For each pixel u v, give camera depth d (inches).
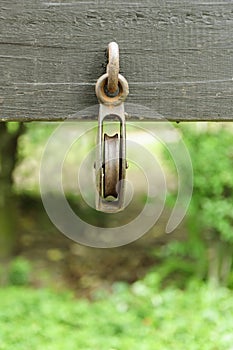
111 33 67.8
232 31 68.2
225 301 224.7
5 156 300.7
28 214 350.9
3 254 292.8
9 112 68.8
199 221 244.2
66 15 67.5
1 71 68.2
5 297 242.5
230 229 231.1
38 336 195.0
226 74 68.9
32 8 67.3
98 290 272.8
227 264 248.4
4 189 298.7
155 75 68.6
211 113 69.4
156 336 196.2
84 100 68.7
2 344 184.2
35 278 288.7
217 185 226.2
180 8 67.7
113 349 183.8
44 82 68.5
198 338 190.7
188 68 68.7
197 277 255.8
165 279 265.4
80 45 67.9
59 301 242.7
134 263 302.2
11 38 67.7
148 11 67.6
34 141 303.7
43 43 67.9
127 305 234.1
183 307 224.2
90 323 209.6
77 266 301.7
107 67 65.0
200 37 68.2
